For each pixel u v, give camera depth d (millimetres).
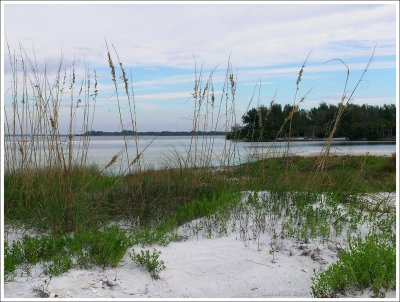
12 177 7016
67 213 6305
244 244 5812
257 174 7996
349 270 4648
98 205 6809
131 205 7129
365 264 4641
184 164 7996
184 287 4730
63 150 6707
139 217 6879
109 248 5160
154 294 4535
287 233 6082
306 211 6664
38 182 6848
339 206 7258
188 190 7641
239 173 8055
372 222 6668
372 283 4562
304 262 5367
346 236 6117
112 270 4980
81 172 7367
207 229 6379
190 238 6164
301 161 8789
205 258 5391
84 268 5000
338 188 7738
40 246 5426
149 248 5641
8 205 6434
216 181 7914
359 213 6656
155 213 7035
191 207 6918
